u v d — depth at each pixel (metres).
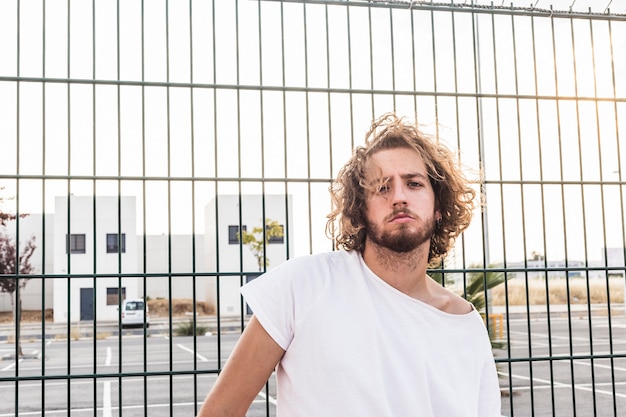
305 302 1.24
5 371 15.16
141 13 3.26
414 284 1.34
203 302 41.69
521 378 11.33
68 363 3.08
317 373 1.20
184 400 9.94
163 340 23.19
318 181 3.30
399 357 1.24
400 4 3.55
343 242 1.37
